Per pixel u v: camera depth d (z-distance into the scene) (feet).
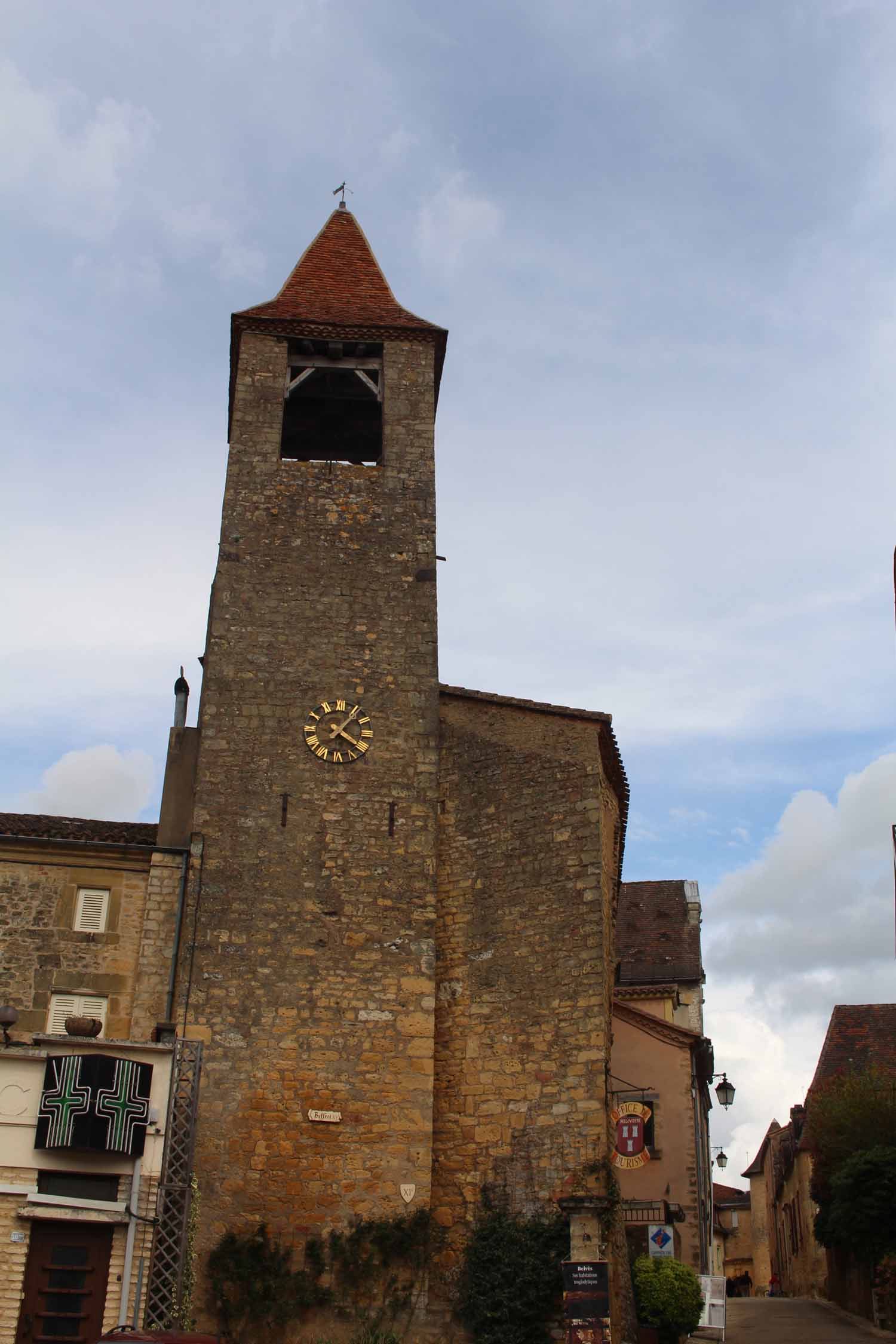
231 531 78.74
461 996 69.77
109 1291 51.42
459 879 72.43
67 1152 53.16
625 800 81.56
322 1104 65.21
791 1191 142.51
